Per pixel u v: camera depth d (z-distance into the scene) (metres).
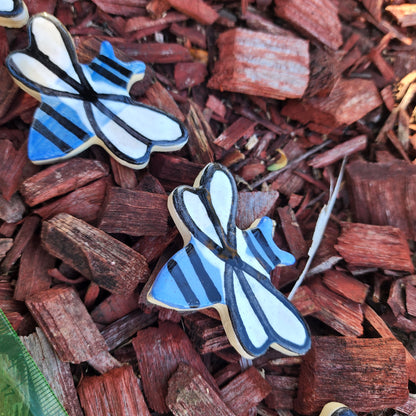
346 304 0.26
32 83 0.21
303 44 0.27
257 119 0.28
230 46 0.26
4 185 0.21
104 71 0.23
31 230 0.22
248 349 0.21
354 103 0.29
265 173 0.28
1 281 0.21
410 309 0.26
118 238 0.23
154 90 0.25
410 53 0.31
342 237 0.26
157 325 0.23
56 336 0.20
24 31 0.24
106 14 0.26
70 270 0.22
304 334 0.23
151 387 0.22
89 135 0.22
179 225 0.22
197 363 0.23
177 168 0.24
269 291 0.23
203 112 0.27
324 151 0.30
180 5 0.27
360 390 0.23
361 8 0.31
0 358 0.18
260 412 0.24
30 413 0.18
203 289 0.21
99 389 0.21
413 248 0.28
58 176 0.21
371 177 0.28
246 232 0.23
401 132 0.30
